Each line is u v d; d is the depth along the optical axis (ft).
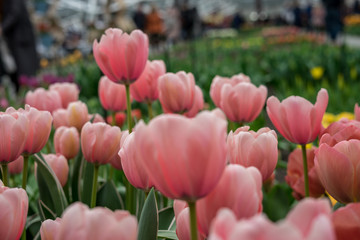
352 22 92.32
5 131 3.24
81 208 1.80
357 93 17.67
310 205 1.55
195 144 1.90
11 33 26.81
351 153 2.86
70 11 87.86
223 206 2.12
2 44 27.27
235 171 2.13
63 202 4.31
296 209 1.56
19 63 27.07
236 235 1.37
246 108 4.98
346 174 2.81
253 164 3.20
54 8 39.75
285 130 3.62
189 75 4.94
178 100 4.78
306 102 3.50
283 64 25.86
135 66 4.26
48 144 6.10
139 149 1.98
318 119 3.55
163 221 4.05
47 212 4.24
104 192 4.63
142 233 3.04
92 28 20.47
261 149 3.19
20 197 2.41
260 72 29.25
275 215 4.79
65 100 7.06
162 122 1.89
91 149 3.98
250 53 49.78
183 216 2.55
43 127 3.65
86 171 4.63
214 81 5.88
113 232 1.68
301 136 3.57
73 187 4.98
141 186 3.14
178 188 2.03
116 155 4.46
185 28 65.57
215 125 1.93
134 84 5.34
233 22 123.85
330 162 2.85
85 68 25.39
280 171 10.62
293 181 4.71
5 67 27.27
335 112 15.84
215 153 1.96
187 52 52.70
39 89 6.21
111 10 22.79
